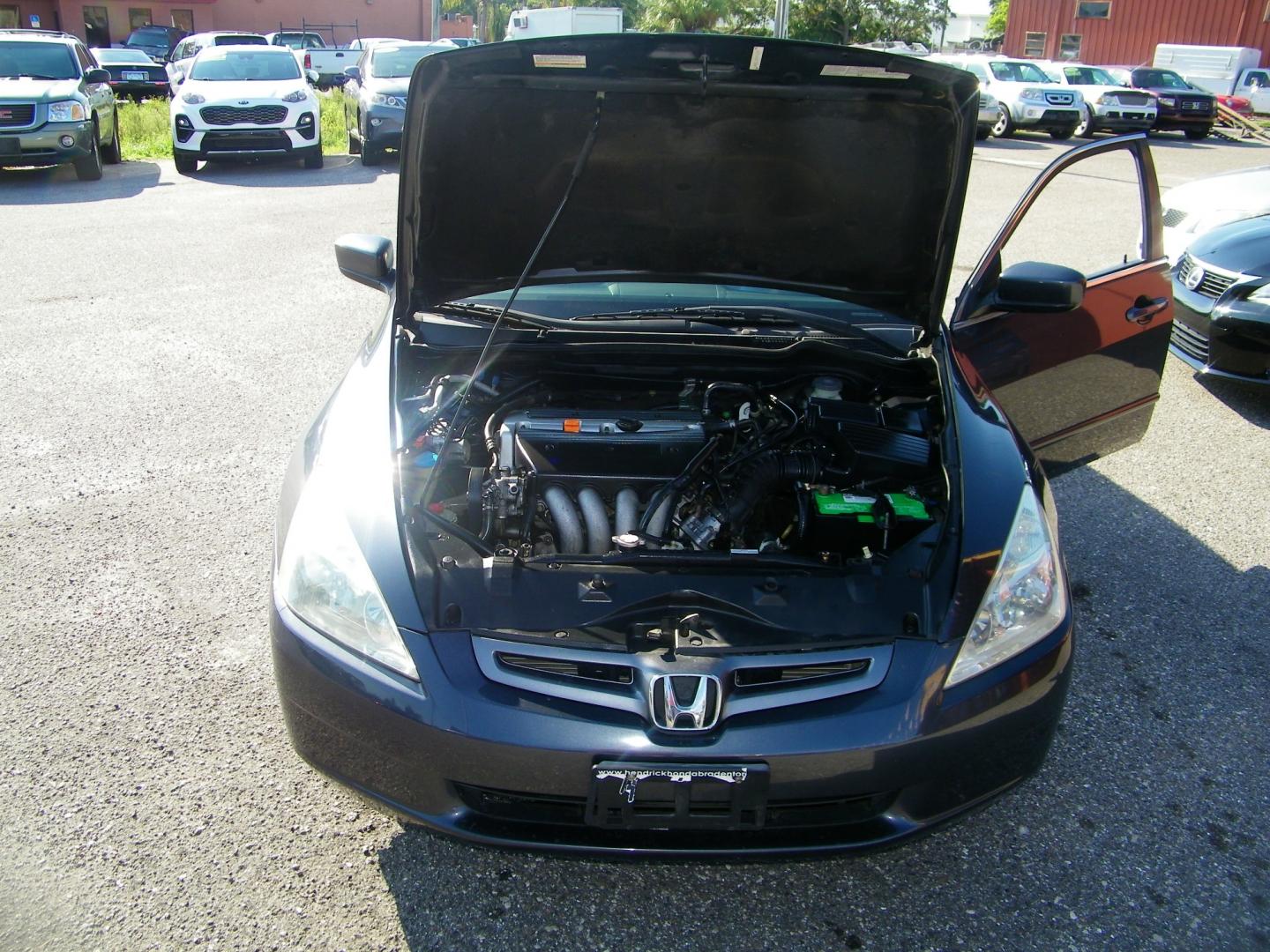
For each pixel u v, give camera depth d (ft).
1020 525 8.11
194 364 19.61
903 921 7.84
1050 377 12.39
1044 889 8.13
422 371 10.27
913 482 9.27
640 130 9.64
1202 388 20.57
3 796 8.71
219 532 13.30
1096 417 13.05
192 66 45.88
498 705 6.98
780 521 9.40
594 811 6.95
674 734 6.90
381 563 7.53
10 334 21.16
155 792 8.84
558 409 9.80
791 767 6.90
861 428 9.55
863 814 7.29
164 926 7.55
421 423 9.23
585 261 10.85
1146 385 13.39
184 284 25.36
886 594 7.80
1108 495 15.42
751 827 7.04
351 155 51.31
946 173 9.68
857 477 9.29
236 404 17.67
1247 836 8.71
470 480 8.72
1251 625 11.94
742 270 10.94
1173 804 9.06
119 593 11.83
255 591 11.95
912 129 9.48
